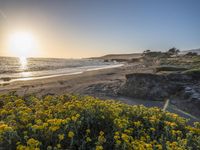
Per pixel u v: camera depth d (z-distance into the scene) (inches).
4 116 276.7
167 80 772.0
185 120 338.6
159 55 5103.3
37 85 981.2
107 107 313.1
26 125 241.3
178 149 229.9
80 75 1396.4
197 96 641.0
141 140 249.0
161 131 287.9
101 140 226.5
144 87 753.6
